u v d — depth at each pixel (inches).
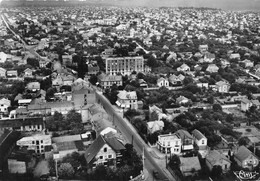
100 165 6560.0
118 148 7037.4
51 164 6835.6
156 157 7450.8
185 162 6786.4
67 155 6998.0
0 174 6358.3
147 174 6707.7
